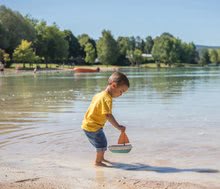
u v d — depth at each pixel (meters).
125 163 8.02
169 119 13.59
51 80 48.19
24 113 15.75
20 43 116.69
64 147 9.41
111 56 150.50
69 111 16.31
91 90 29.66
